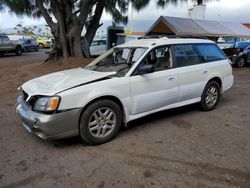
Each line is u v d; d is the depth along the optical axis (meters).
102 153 3.59
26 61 16.67
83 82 3.75
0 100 6.51
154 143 3.88
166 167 3.18
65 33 12.70
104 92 3.76
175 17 14.16
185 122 4.78
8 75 10.30
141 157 3.45
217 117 5.07
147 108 4.35
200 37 5.68
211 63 5.37
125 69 4.24
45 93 3.52
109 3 13.98
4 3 12.19
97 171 3.13
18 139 4.07
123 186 2.82
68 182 2.91
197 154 3.50
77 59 12.32
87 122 3.69
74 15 12.15
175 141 3.94
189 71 4.87
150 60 4.41
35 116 3.48
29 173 3.11
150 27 14.46
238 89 7.84
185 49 4.96
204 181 2.88
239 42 14.73
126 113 4.10
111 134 3.97
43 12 12.84
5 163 3.34
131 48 4.68
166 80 4.50
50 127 3.42
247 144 3.80
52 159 3.43
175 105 4.81
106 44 19.42
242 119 4.95
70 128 3.58
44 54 23.80
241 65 13.39
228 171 3.06
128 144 3.86
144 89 4.23
